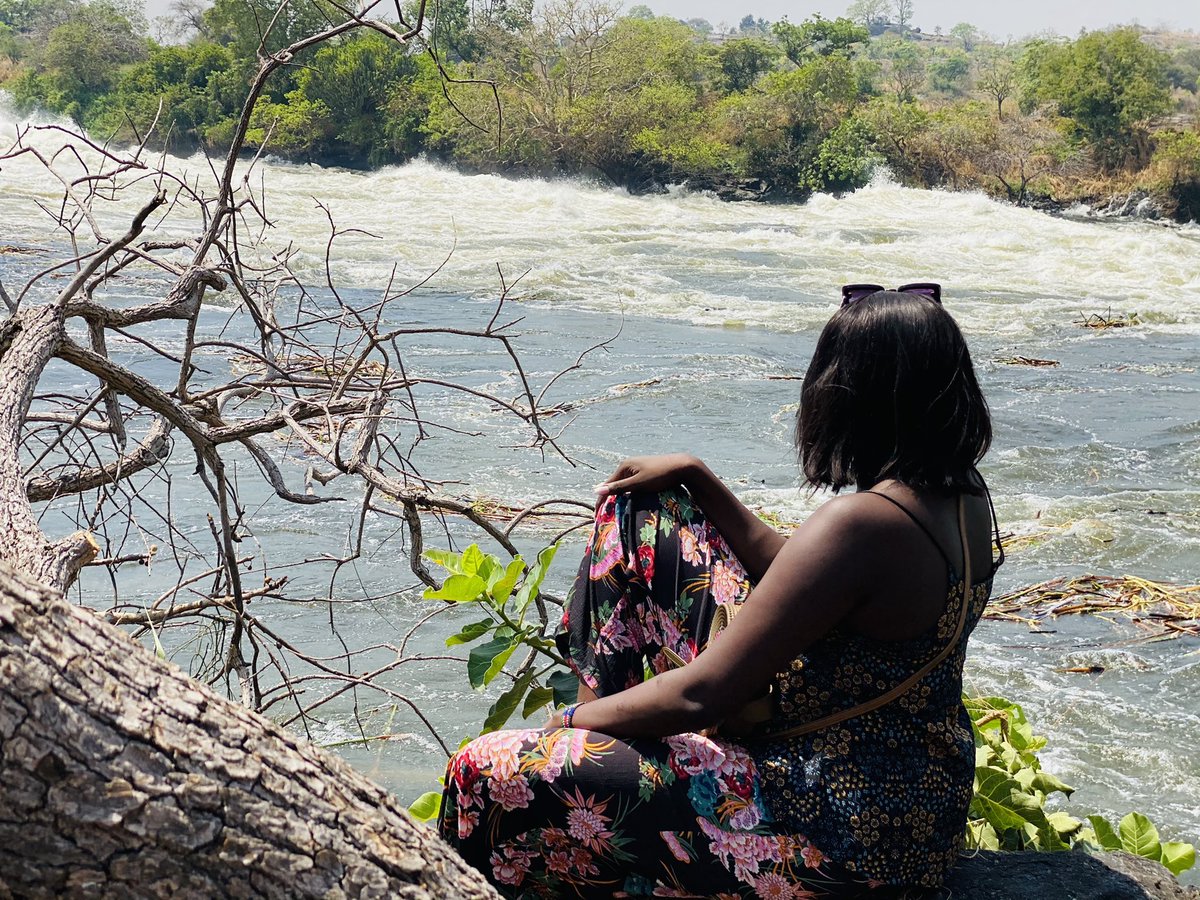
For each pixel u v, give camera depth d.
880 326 1.85
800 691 1.85
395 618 6.51
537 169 46.88
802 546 1.76
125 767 1.16
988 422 1.88
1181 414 12.68
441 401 11.34
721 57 65.75
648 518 2.06
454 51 46.28
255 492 8.18
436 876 1.39
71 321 12.64
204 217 3.74
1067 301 21.02
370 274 19.12
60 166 27.78
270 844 1.24
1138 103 52.47
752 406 12.22
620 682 2.04
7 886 1.14
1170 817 5.26
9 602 1.14
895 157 50.81
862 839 1.81
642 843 1.82
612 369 13.59
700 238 27.64
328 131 48.50
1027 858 2.34
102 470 3.28
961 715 1.96
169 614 3.26
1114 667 6.65
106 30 55.06
